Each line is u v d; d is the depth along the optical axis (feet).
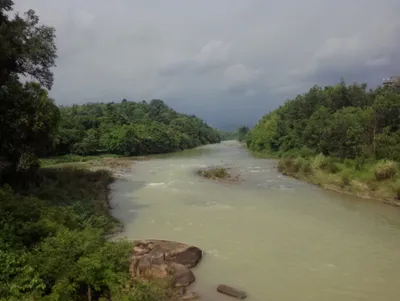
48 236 42.88
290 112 231.09
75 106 317.22
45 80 83.61
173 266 45.85
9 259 35.17
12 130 70.74
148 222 69.82
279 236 62.03
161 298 37.73
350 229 66.59
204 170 141.79
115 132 227.40
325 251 55.47
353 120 136.77
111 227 64.23
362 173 107.65
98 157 201.46
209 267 49.26
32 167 74.74
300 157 145.59
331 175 114.42
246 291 42.65
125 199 89.30
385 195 90.89
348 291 43.04
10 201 47.93
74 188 84.28
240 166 159.22
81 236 44.04
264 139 246.47
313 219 72.84
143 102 510.17
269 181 117.50
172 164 169.37
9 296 31.04
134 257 47.62
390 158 107.14
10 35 70.59
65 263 36.68
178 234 62.80
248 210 79.20
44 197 68.69
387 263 51.19
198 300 39.81
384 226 68.64
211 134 473.26
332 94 203.92
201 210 78.79
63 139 194.90
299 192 99.71
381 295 42.14
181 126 376.48
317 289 43.37
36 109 74.49
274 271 48.16
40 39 75.92
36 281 33.19
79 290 36.14
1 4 72.13
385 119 121.29
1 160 71.56
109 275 37.50
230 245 57.57
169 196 92.84
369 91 195.11
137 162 179.73
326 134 140.05
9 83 72.64
